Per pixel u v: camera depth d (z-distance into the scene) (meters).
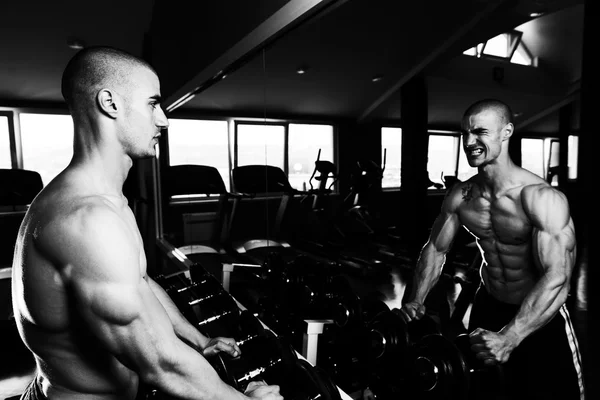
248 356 1.32
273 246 2.25
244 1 2.00
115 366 0.68
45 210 0.58
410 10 1.20
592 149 0.86
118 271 0.54
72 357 0.64
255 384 0.81
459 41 1.05
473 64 1.02
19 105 4.64
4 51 4.07
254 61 2.15
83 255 0.54
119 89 0.61
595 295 0.92
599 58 0.83
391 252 1.41
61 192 0.59
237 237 2.68
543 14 0.87
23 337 0.65
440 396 1.02
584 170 0.88
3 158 4.71
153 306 0.65
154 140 0.67
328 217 1.76
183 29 3.06
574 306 0.95
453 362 0.97
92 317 0.55
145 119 0.64
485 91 1.00
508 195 0.96
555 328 0.94
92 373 0.66
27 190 4.19
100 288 0.54
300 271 1.81
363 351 1.34
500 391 1.06
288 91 1.89
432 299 1.24
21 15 3.80
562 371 0.94
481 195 1.03
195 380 0.61
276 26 1.72
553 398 0.95
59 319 0.60
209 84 2.72
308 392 0.93
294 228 2.02
